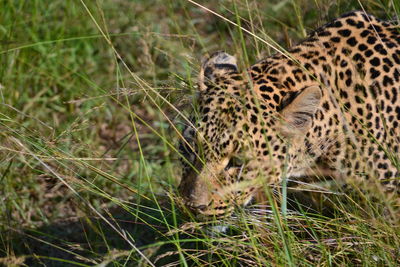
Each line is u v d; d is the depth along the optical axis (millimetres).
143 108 13117
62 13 14383
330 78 8703
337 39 8914
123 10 14641
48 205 11297
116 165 11805
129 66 13430
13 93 12367
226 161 8078
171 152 11469
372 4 11609
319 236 8945
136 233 10523
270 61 8828
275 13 12891
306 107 8094
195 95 8547
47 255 10539
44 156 9023
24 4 13828
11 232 10180
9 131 9562
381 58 8703
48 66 13094
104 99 12562
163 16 14859
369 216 8578
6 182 10945
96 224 10664
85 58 13695
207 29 14648
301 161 8469
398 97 8664
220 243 8586
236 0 11727
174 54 11953
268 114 8156
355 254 8289
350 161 8586
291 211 8977
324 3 11461
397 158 8602
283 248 8039
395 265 7957
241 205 8453
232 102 8141
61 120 12664
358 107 8578
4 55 12461
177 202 8641
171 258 9805
